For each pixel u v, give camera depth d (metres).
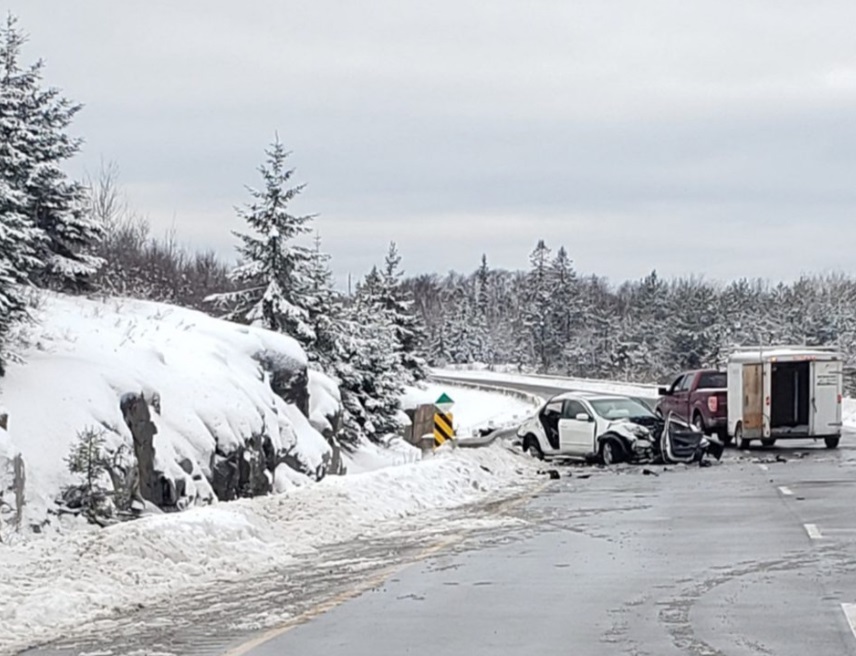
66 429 19.06
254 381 27.22
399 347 54.94
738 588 12.15
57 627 10.95
